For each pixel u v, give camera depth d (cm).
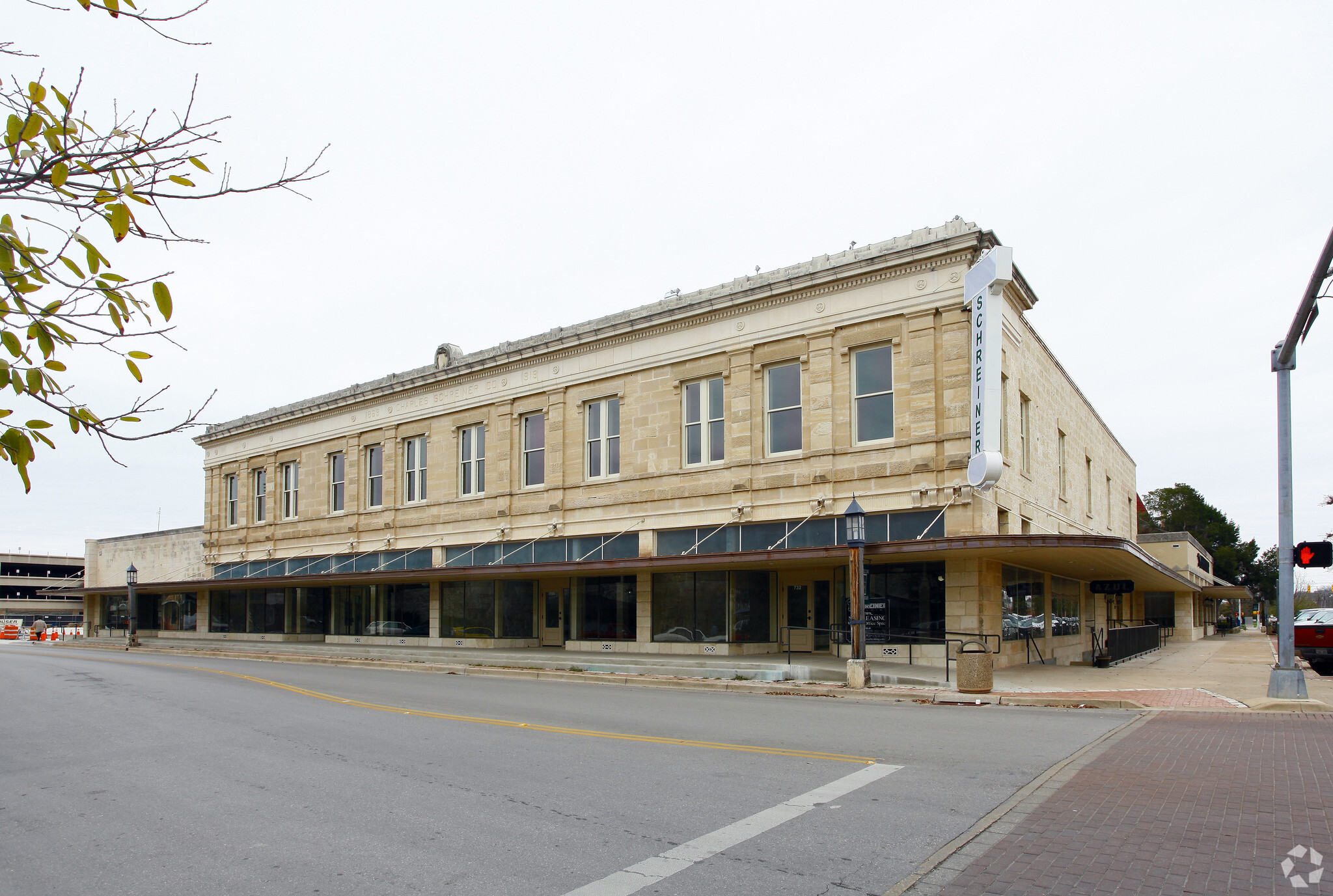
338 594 3591
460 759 982
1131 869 569
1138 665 2312
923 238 2117
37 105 403
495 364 3016
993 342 1875
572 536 2756
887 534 2091
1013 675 1898
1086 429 3291
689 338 2514
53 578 8169
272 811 761
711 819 711
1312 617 2105
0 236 402
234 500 4244
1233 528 8150
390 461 3416
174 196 438
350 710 1437
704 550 2403
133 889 572
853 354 2219
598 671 2095
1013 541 1716
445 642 3088
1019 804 743
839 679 1800
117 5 382
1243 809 717
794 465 2262
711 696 1656
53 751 1091
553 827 693
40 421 423
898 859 601
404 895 548
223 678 2092
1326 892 522
